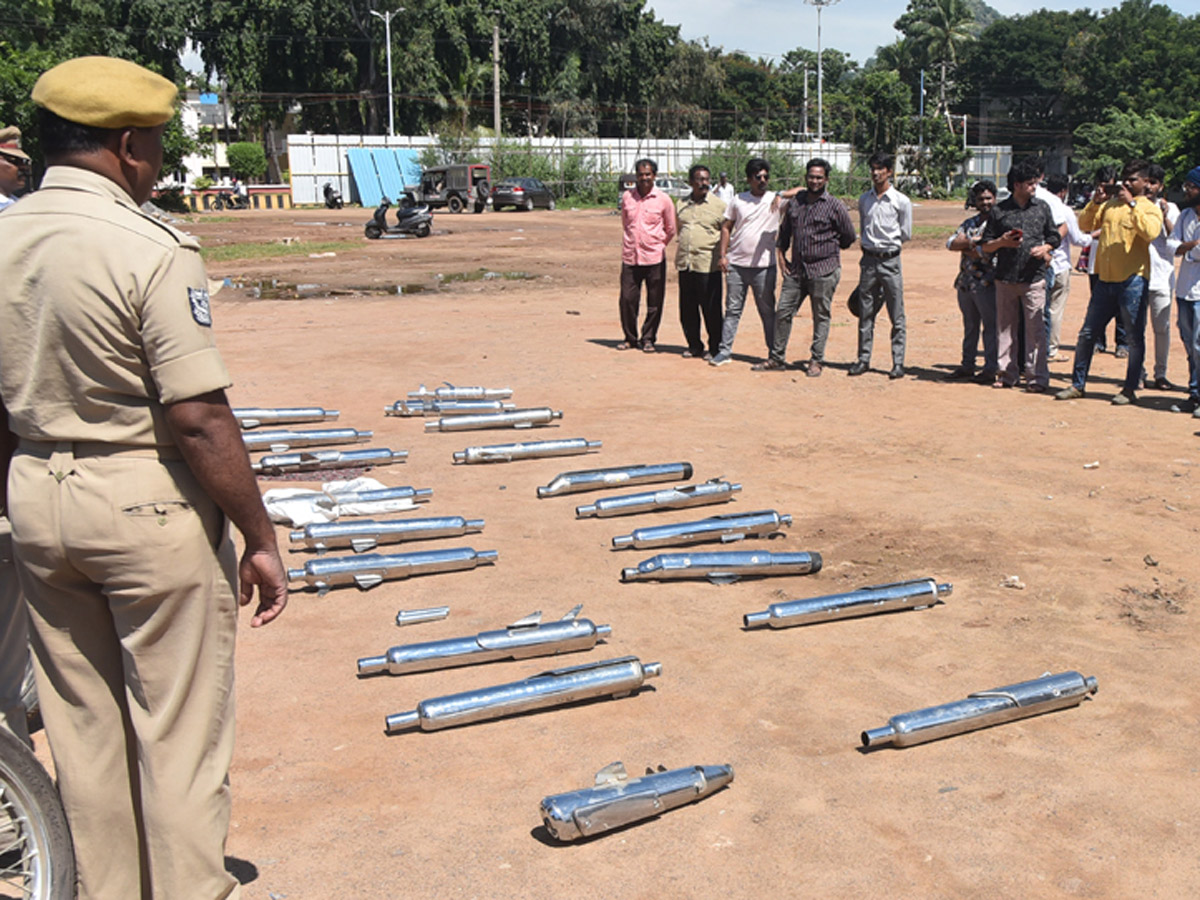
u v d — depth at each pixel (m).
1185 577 5.11
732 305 10.66
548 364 10.75
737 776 3.44
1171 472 6.88
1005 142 102.19
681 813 3.25
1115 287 8.70
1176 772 3.45
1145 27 97.00
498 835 3.13
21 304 2.25
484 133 69.06
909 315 14.63
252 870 2.95
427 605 4.83
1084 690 3.90
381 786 3.38
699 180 10.72
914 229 33.75
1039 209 9.16
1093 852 3.04
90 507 2.29
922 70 96.31
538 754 3.58
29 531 2.34
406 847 3.07
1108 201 9.09
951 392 9.45
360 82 69.56
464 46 69.88
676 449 7.52
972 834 3.12
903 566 5.29
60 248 2.22
